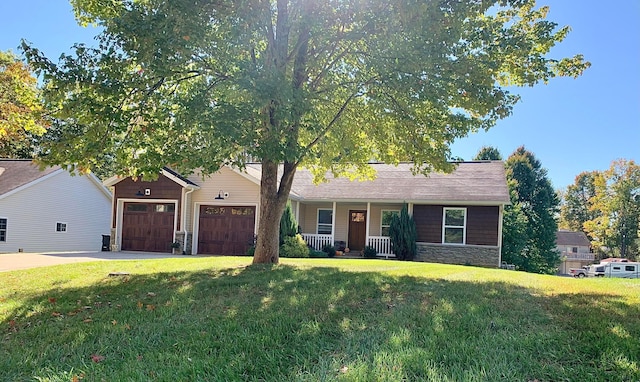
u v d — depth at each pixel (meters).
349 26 8.53
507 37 8.27
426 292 6.44
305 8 8.11
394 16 7.45
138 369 3.57
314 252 18.61
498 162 22.23
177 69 7.87
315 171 13.34
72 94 7.63
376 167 22.77
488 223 18.28
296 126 8.43
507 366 3.46
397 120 9.63
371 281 7.39
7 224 20.84
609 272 30.59
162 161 8.11
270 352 3.89
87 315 5.43
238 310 5.38
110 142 8.26
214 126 7.00
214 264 10.37
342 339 4.23
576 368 3.42
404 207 18.70
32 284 7.65
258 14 7.24
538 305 5.55
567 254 51.25
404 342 4.05
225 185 19.38
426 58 7.47
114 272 8.84
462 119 9.38
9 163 24.44
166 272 8.72
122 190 20.17
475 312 5.16
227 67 8.23
